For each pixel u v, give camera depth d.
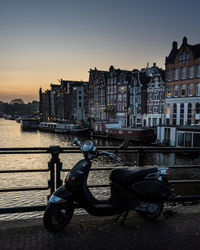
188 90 41.66
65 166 26.78
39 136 65.25
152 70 56.97
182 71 42.66
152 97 49.91
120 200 3.54
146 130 42.41
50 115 130.12
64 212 3.29
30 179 21.30
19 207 3.82
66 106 105.62
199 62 39.50
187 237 3.34
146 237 3.33
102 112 69.75
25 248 2.97
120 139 48.22
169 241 3.23
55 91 121.56
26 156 33.59
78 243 3.13
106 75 69.25
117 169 3.70
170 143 35.66
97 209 3.36
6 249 2.94
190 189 17.34
